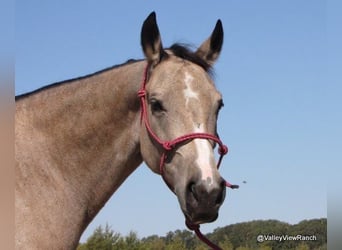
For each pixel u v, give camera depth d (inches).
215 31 153.3
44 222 126.3
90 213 139.9
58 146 135.7
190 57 144.1
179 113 126.8
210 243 141.0
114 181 142.3
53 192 130.9
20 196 124.9
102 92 141.9
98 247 826.2
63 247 129.7
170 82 131.3
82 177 137.2
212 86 134.7
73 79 143.9
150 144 135.6
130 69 146.0
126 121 142.3
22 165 128.3
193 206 118.0
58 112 138.4
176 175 126.7
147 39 140.7
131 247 832.3
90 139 138.7
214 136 127.5
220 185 117.7
